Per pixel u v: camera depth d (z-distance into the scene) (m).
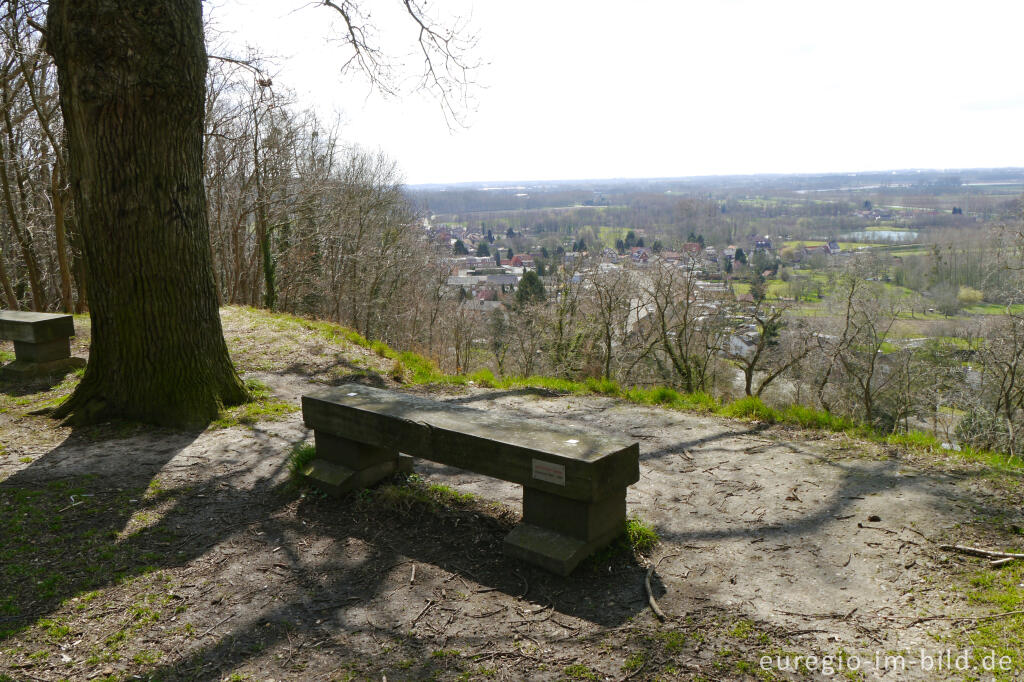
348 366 8.62
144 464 4.88
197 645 2.81
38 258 19.80
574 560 3.33
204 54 5.69
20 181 16.36
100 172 5.42
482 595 3.18
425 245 34.38
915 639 2.74
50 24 5.29
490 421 3.95
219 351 6.23
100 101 5.22
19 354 7.59
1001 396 16.69
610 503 3.54
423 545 3.70
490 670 2.63
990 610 2.86
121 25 5.07
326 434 4.50
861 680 2.50
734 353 21.25
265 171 21.19
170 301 5.73
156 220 5.56
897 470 4.61
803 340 19.22
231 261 25.39
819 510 4.05
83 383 5.98
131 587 3.25
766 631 2.84
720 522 3.97
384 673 2.62
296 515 4.09
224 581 3.32
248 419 5.92
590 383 7.94
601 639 2.81
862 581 3.22
